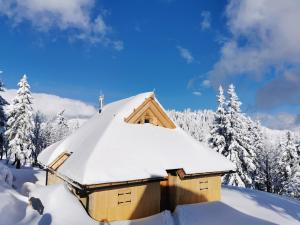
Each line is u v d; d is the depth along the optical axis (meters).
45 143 68.31
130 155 14.80
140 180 13.68
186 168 15.69
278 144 45.06
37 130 58.50
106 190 13.13
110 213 13.13
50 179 20.67
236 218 13.68
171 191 15.92
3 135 32.78
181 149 17.36
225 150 32.06
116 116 17.75
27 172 29.55
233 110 32.22
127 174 13.33
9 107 37.38
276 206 16.69
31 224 9.96
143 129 17.69
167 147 16.92
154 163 14.95
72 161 14.73
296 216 14.66
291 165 41.25
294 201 19.69
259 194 20.95
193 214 13.85
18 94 37.50
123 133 16.48
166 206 16.16
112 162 13.75
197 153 17.66
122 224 12.66
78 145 17.62
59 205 11.52
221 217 13.80
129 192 13.88
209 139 33.47
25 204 11.72
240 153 31.55
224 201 17.22
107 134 15.81
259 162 42.66
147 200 14.48
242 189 23.41
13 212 10.41
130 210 13.79
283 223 13.13
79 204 12.49
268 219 13.69
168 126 19.39
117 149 14.88
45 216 10.64
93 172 12.59
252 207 16.02
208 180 17.28
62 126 71.75
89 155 13.81
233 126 31.98
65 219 10.92
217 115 32.91
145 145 16.19
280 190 42.78
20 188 18.95
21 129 36.84
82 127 23.05
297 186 37.56
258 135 43.47
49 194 11.98
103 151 14.28
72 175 12.98
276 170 43.12
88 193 12.95
